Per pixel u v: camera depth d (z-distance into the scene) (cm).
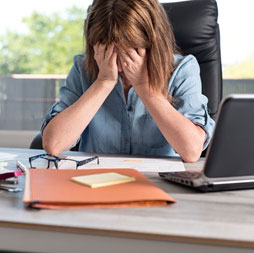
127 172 85
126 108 141
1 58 1050
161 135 141
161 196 66
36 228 56
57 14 1077
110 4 116
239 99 67
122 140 143
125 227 55
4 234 58
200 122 123
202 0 165
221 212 62
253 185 78
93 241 55
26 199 63
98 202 63
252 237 52
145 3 119
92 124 145
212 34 162
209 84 160
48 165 98
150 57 119
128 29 114
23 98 429
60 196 65
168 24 131
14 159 113
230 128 70
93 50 133
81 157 117
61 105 143
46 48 1075
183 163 113
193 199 70
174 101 134
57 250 56
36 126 429
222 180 76
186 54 163
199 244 52
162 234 53
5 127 429
